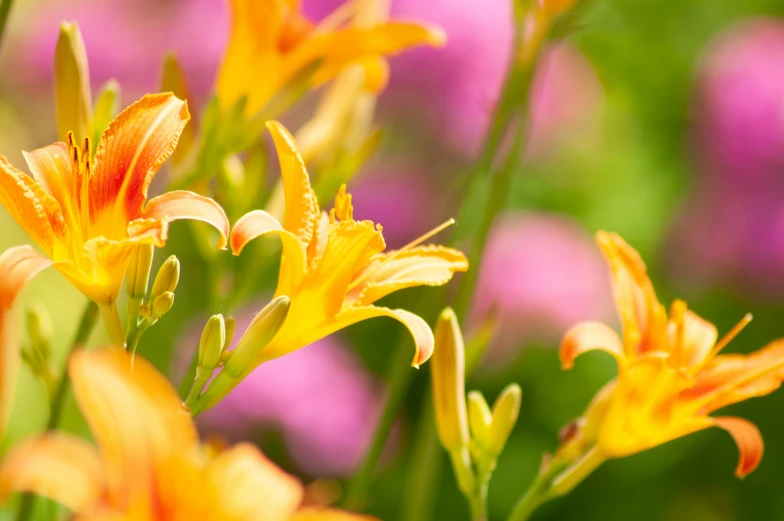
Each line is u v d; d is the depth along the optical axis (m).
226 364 1.17
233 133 1.28
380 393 1.79
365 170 1.92
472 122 1.80
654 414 1.22
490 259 1.81
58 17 1.98
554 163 2.04
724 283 1.98
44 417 1.49
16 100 2.07
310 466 1.62
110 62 1.85
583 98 1.98
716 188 1.98
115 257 1.14
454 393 1.25
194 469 1.06
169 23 1.88
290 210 1.17
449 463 1.77
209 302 1.33
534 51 1.32
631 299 1.23
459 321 1.30
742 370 1.23
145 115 1.16
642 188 2.08
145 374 1.06
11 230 1.96
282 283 1.18
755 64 1.95
